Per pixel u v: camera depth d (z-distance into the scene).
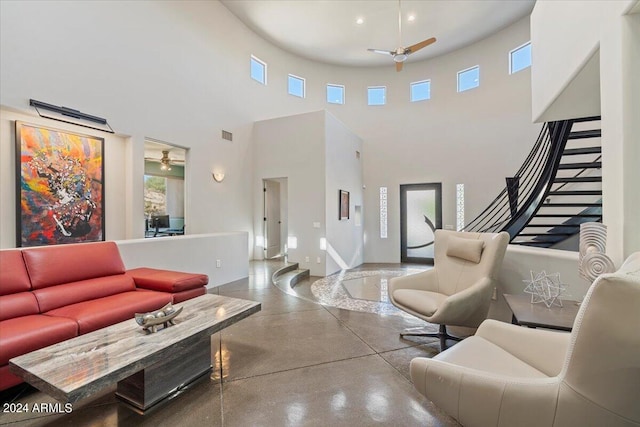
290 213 6.54
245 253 5.18
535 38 3.67
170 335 1.80
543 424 1.04
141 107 4.61
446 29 6.73
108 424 1.61
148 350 1.60
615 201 1.82
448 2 5.86
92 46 3.99
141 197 4.61
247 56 6.74
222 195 6.10
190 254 4.15
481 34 6.95
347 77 8.34
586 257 1.83
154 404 1.74
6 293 2.23
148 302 2.58
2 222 3.34
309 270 6.32
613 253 1.82
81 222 3.99
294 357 2.33
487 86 7.09
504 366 1.44
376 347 2.51
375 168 8.27
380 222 8.23
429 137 7.84
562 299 2.28
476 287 2.41
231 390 1.90
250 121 6.81
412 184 8.02
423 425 1.59
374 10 6.11
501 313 2.90
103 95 4.11
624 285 0.88
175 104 5.16
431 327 2.95
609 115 1.88
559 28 2.88
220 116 6.07
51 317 2.14
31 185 3.53
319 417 1.65
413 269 7.18
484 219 7.10
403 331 2.85
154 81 4.81
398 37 7.02
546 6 3.25
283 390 1.90
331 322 3.08
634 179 1.71
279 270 5.67
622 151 1.74
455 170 7.52
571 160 5.75
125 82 4.39
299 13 6.24
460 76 7.60
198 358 2.02
